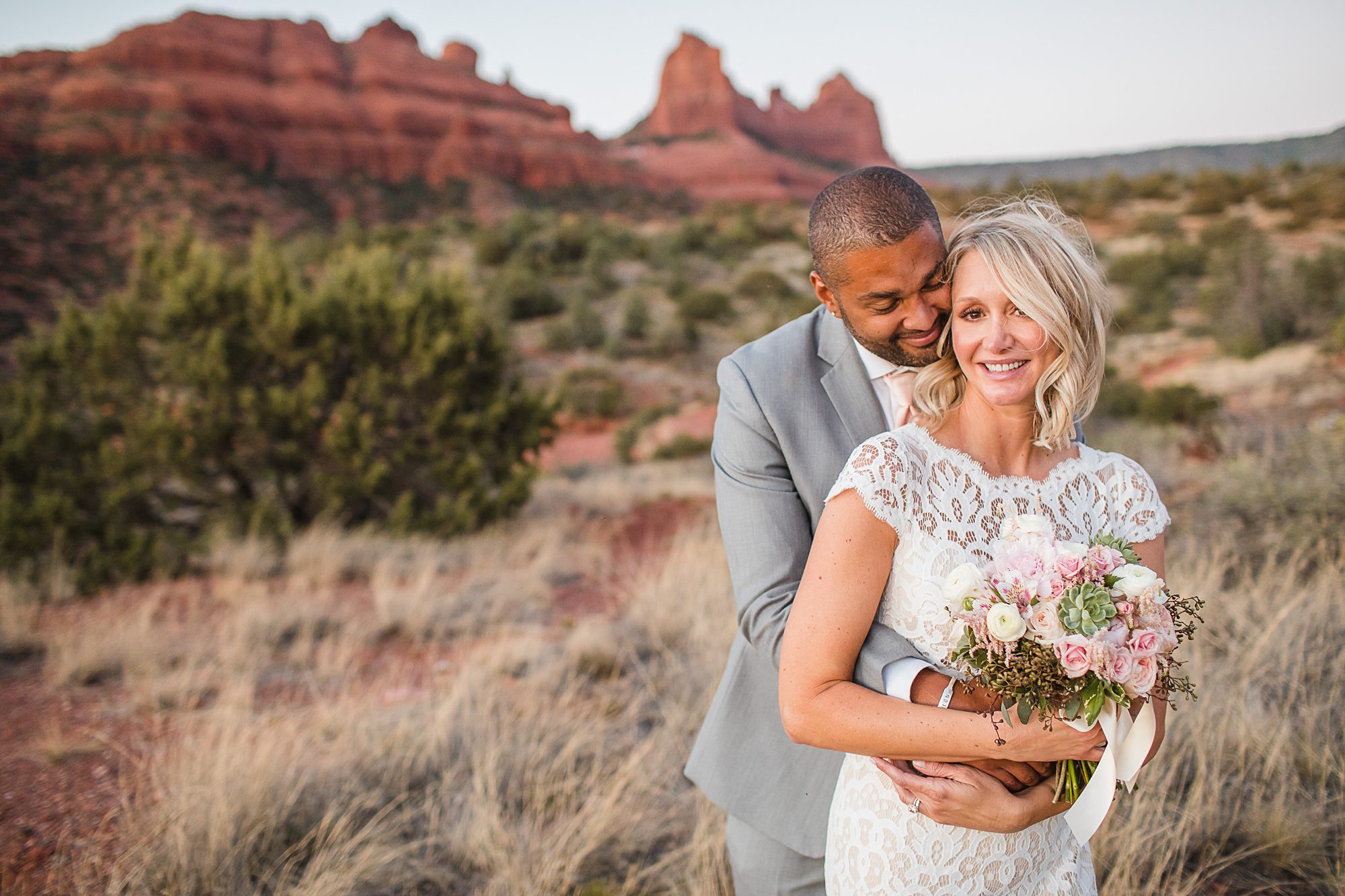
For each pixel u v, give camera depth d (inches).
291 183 3331.7
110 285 1765.5
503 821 117.8
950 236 59.1
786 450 68.2
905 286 57.7
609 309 1485.0
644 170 4717.0
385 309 409.7
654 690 170.2
